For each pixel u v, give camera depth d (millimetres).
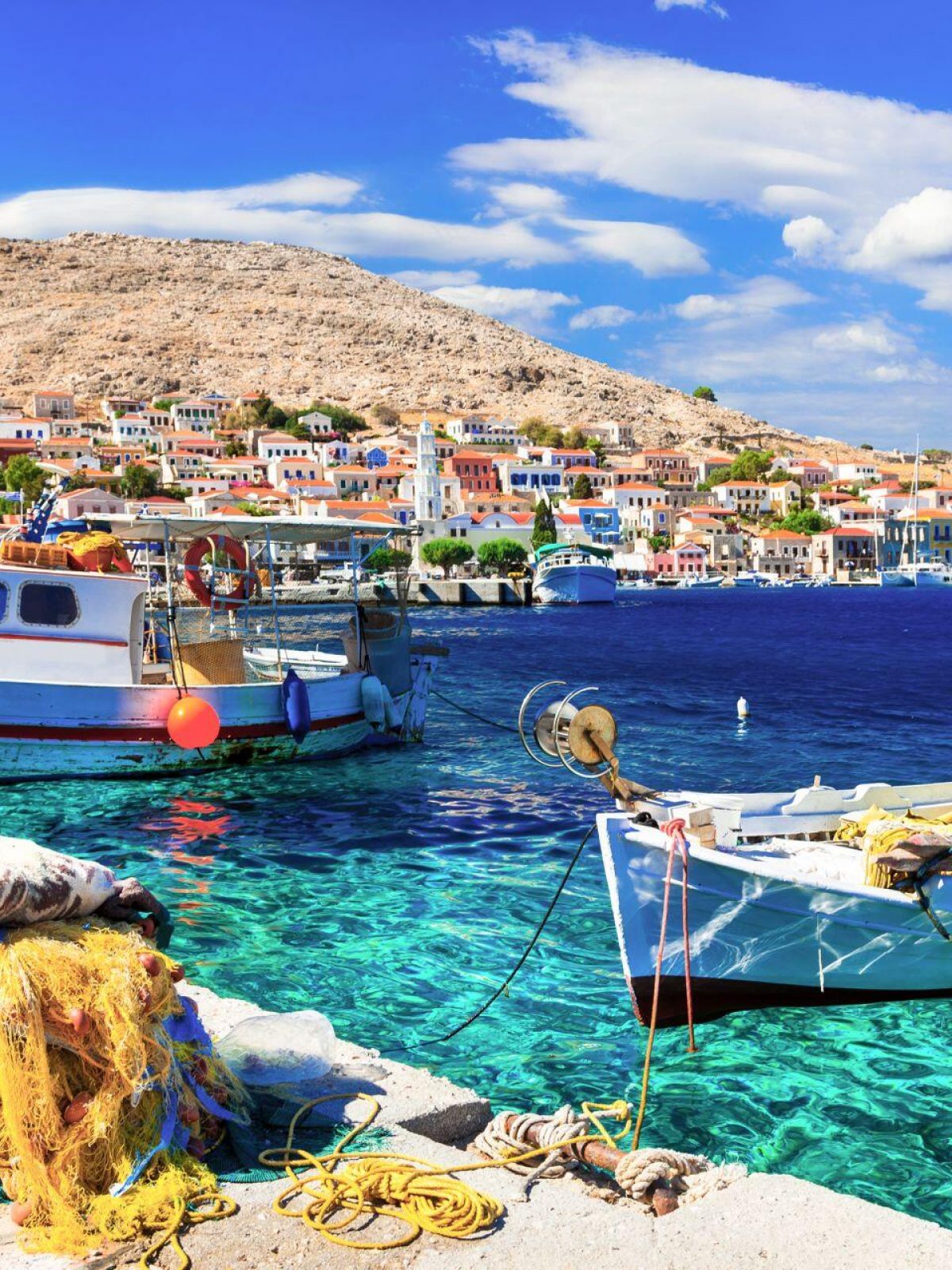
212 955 11344
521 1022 9648
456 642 67938
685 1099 8242
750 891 9328
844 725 32156
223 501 159625
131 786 19547
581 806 18875
